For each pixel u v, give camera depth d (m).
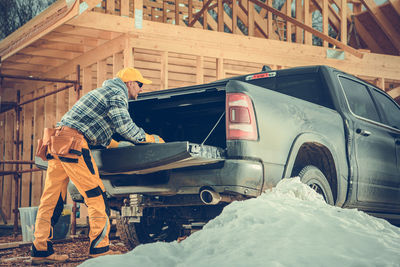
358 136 4.71
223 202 3.83
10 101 11.32
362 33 13.06
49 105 10.10
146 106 4.59
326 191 4.25
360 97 5.16
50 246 4.02
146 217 4.62
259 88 3.82
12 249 5.40
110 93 3.82
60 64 9.52
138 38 7.67
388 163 5.11
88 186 3.71
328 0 11.18
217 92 4.13
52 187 3.98
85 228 7.17
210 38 8.31
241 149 3.54
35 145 10.41
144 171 3.75
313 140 4.12
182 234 4.76
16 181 7.03
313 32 9.34
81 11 6.66
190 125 4.77
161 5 13.57
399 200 5.28
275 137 3.76
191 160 3.46
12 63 9.61
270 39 9.48
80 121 3.75
